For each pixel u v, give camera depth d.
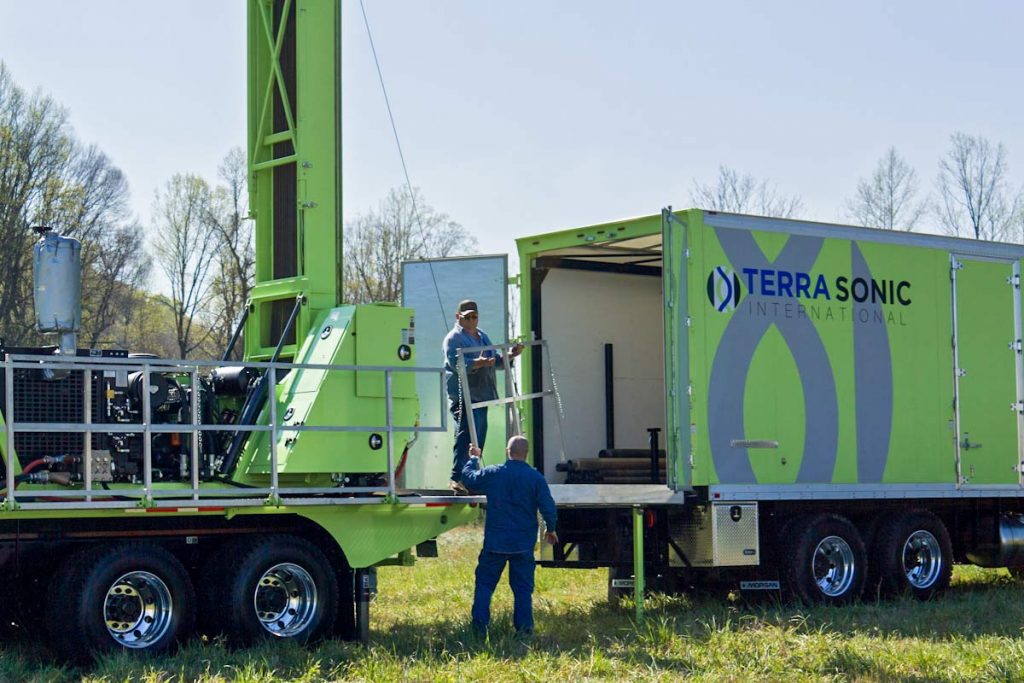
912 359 13.38
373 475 10.91
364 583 10.40
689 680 8.47
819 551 12.55
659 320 14.34
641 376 14.08
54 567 9.39
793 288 12.52
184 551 9.97
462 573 15.57
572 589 14.09
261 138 11.97
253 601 9.78
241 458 10.66
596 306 13.80
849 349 12.88
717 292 11.98
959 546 14.26
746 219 12.26
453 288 13.48
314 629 10.05
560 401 13.34
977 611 11.99
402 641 10.12
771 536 12.55
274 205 11.95
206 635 9.84
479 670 8.64
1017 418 14.27
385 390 10.77
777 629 10.33
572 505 11.50
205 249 43.41
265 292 11.75
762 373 12.22
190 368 9.63
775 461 12.23
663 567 12.07
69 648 9.03
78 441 9.49
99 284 37.78
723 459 11.89
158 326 45.56
